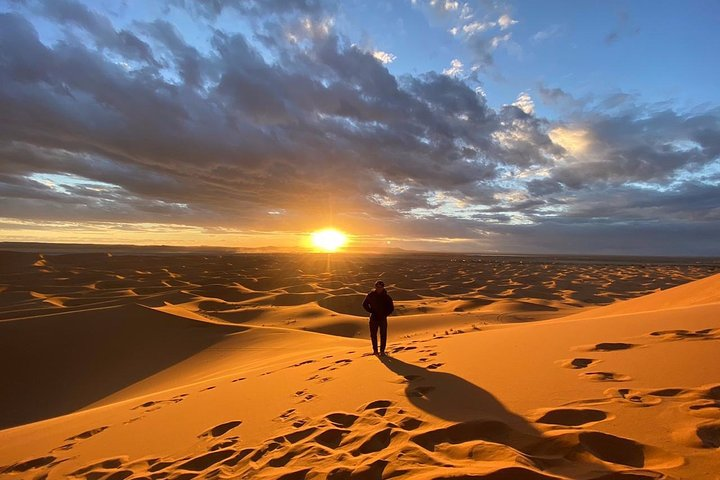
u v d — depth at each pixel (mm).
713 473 2750
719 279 14586
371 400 5676
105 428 7211
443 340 10258
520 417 4227
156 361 20312
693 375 4688
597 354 6297
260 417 5859
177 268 106500
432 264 143625
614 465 3035
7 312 31266
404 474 3293
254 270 105000
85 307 36094
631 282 71062
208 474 4230
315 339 20312
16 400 17047
